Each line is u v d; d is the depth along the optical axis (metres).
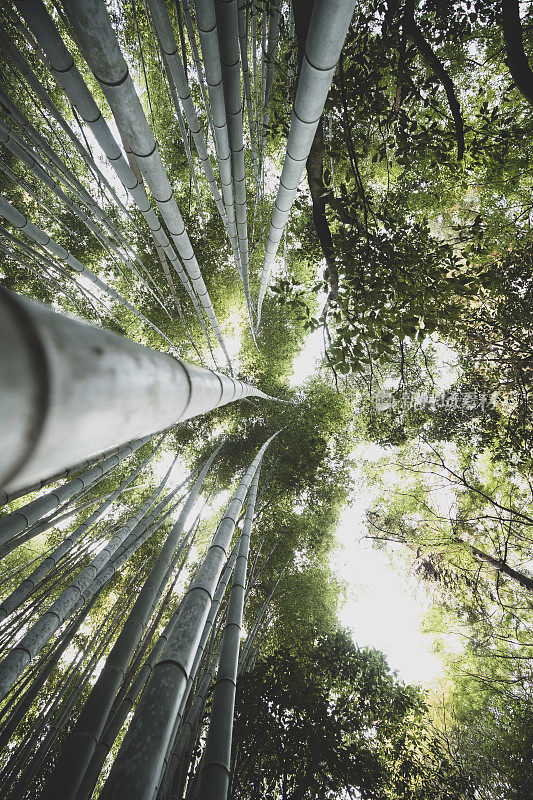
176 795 3.36
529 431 8.15
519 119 7.40
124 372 0.82
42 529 4.92
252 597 9.88
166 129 11.12
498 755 8.76
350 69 4.38
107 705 3.57
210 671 4.55
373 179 8.99
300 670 5.99
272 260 6.87
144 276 11.48
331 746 5.10
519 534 9.83
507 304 7.21
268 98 5.14
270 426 12.42
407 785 5.63
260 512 10.52
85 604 4.94
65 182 3.52
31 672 4.57
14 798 3.79
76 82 2.74
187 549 6.31
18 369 0.47
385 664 6.60
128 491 11.34
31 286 9.95
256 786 4.68
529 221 7.99
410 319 4.43
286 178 3.85
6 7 2.21
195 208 11.59
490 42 7.40
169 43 3.35
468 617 10.51
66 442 0.65
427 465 11.52
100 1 1.89
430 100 4.59
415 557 11.44
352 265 4.52
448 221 9.41
